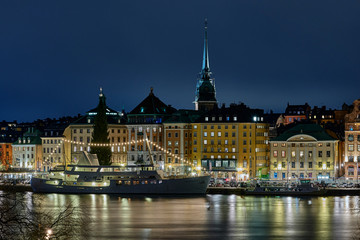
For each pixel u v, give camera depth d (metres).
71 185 184.25
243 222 134.25
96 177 182.88
